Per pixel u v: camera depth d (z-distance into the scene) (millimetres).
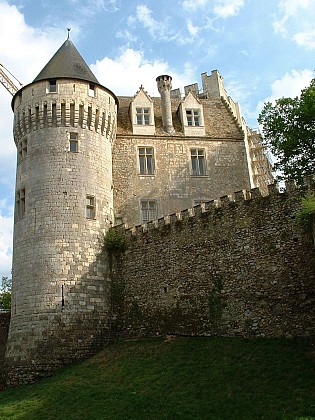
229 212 27578
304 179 25516
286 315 23875
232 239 27016
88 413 20828
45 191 32344
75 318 29625
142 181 38219
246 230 26594
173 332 27781
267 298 24766
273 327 24094
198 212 28922
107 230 33156
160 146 39656
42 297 29797
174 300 28359
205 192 38750
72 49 38062
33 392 25281
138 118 40438
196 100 42344
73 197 32406
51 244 31000
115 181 37750
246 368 21484
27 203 32594
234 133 41438
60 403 22547
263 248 25656
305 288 23641
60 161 33125
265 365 21281
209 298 26891
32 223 31797
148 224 31203
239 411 18312
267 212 26047
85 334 29531
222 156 40250
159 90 42469
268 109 35594
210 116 42875
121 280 31438
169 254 29516
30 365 28375
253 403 18594
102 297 31000
